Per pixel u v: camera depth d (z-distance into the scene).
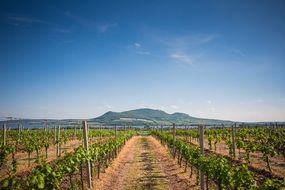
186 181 16.39
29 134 38.91
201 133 14.41
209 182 16.22
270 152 18.00
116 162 24.08
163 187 15.21
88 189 14.45
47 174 10.92
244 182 10.61
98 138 49.75
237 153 27.14
